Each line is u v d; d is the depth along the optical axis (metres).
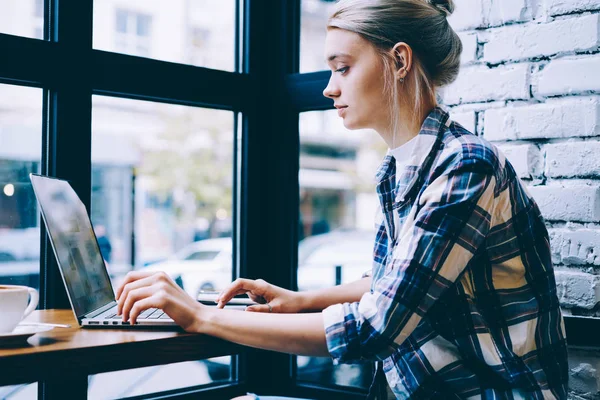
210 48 1.92
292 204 1.91
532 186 1.42
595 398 1.33
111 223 5.18
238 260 1.91
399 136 1.11
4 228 1.56
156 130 5.35
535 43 1.41
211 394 1.80
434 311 0.99
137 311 0.99
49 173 1.52
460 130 1.07
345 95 1.11
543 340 1.02
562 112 1.37
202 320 0.99
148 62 1.66
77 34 1.53
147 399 1.73
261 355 1.88
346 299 1.29
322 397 1.81
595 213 1.33
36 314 1.27
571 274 1.37
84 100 1.54
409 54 1.06
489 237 0.99
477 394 0.98
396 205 1.09
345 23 1.08
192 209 5.98
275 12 1.91
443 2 1.15
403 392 1.05
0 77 1.42
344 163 9.15
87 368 0.87
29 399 1.51
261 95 1.91
